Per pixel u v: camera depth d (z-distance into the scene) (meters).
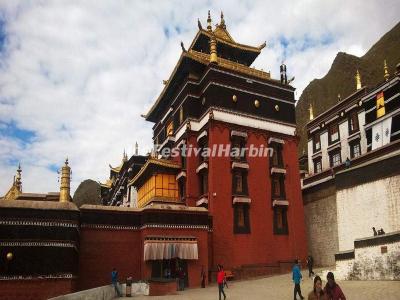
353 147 47.00
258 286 27.86
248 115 40.31
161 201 38.59
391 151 32.97
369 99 44.59
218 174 36.91
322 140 52.91
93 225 30.53
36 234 25.06
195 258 30.66
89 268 29.61
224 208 36.16
